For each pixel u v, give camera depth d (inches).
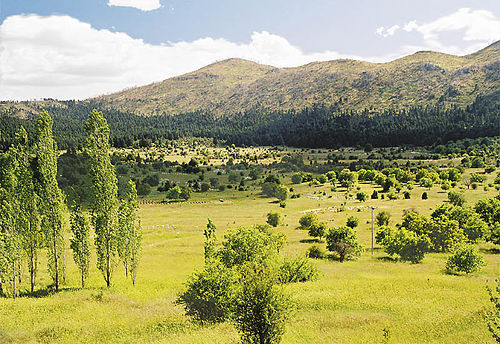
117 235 1728.6
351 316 1185.4
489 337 979.9
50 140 1636.3
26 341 1066.7
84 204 3356.3
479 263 1891.0
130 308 1373.0
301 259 1787.6
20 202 1594.5
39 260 2217.0
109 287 1688.0
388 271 2000.5
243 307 845.8
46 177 1614.2
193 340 1040.2
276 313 843.4
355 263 2268.7
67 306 1376.7
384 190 5841.5
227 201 5570.9
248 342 867.4
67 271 2053.4
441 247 2610.7
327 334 1045.8
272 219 3828.7
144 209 4940.9
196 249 2768.2
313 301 1332.4
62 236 1684.3
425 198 4921.3
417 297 1363.2
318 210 4788.4
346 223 3508.9
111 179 1694.1
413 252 2279.8
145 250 2741.1
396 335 1019.9
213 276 1317.7
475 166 7490.2
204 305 1333.7
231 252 1593.3
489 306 1214.9
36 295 1571.1
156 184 6850.4
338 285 1569.9
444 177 6466.5
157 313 1296.8
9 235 1534.2
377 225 3516.2
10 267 1523.1
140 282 1812.3
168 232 3516.2
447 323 1088.8
